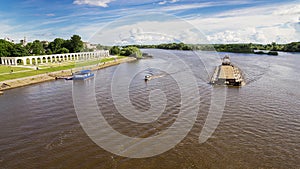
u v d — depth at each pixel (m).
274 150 18.34
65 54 89.19
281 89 38.91
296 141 19.77
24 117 27.64
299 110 27.61
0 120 26.86
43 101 35.16
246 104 29.91
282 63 76.94
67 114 27.67
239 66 68.25
